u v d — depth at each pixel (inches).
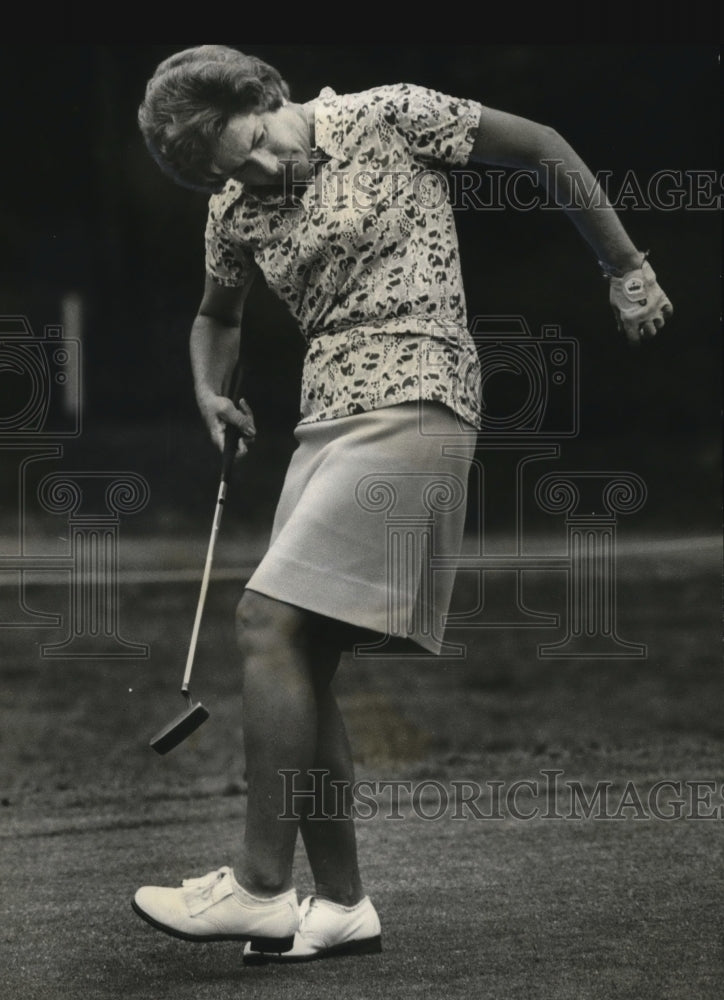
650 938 147.4
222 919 136.4
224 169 140.9
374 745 262.5
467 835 195.8
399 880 173.3
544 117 741.9
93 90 795.4
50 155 799.1
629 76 725.9
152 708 298.8
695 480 649.0
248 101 139.1
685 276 764.6
